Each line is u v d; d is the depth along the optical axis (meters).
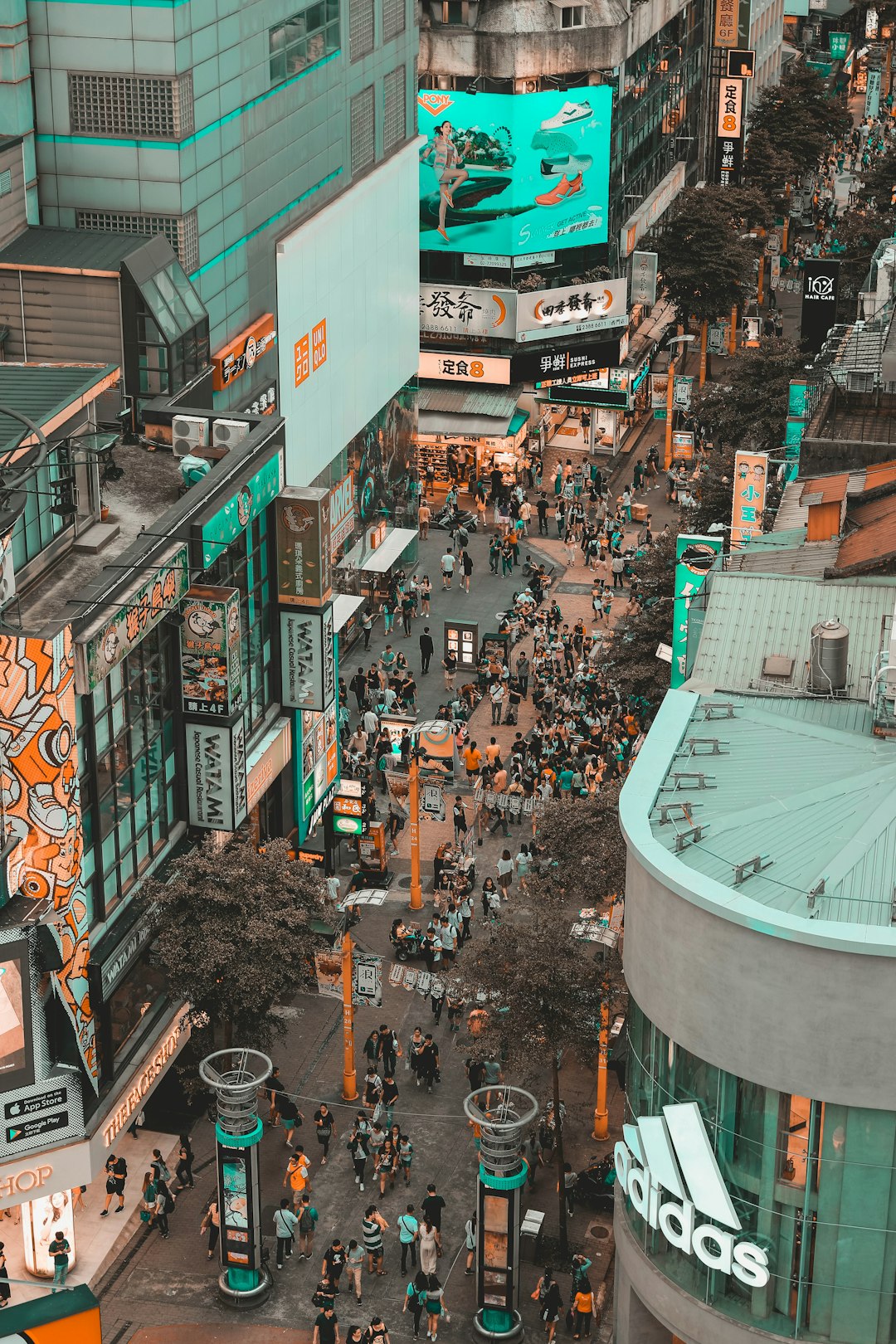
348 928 55.69
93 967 44.59
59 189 60.16
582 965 46.84
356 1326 44.62
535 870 58.47
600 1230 48.25
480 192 96.62
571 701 73.31
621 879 49.44
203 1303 45.56
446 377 98.81
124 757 48.41
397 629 84.44
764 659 42.62
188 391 58.59
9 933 41.38
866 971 30.67
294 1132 51.84
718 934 32.03
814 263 84.06
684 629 57.12
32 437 45.28
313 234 70.00
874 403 66.25
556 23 94.50
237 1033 49.97
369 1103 51.66
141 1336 44.31
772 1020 31.72
